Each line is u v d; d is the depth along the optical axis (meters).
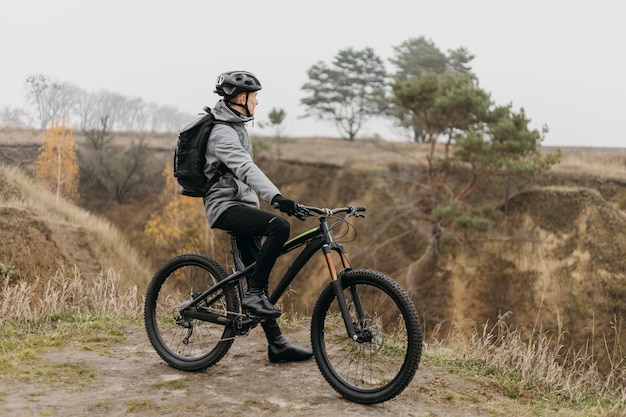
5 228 15.30
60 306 6.46
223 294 4.44
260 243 4.50
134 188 54.06
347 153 50.84
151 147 60.12
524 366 4.95
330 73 74.62
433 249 32.59
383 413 3.78
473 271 30.62
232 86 4.23
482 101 29.92
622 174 34.72
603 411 4.43
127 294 6.54
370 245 36.88
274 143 55.84
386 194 41.59
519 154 29.56
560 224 30.86
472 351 5.27
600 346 24.53
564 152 39.09
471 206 34.06
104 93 63.88
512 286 29.11
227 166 4.14
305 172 47.81
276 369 4.54
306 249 4.11
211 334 4.97
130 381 4.27
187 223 45.19
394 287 3.77
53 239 15.93
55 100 60.41
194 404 3.86
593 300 27.03
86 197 51.91
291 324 5.76
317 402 3.92
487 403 4.20
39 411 3.67
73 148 54.16
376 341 3.93
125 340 5.23
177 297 5.05
